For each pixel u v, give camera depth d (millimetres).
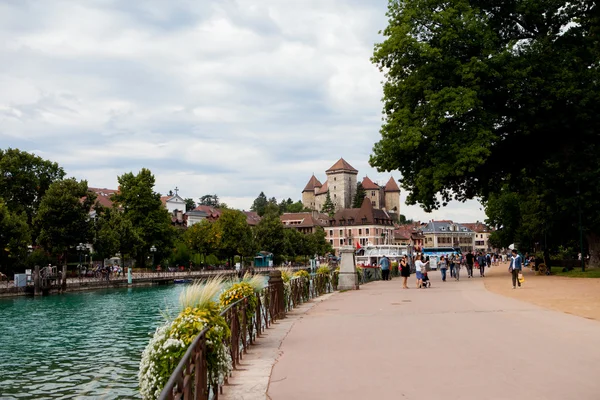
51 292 60875
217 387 7742
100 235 77438
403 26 40781
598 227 44281
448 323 15625
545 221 49688
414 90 40500
